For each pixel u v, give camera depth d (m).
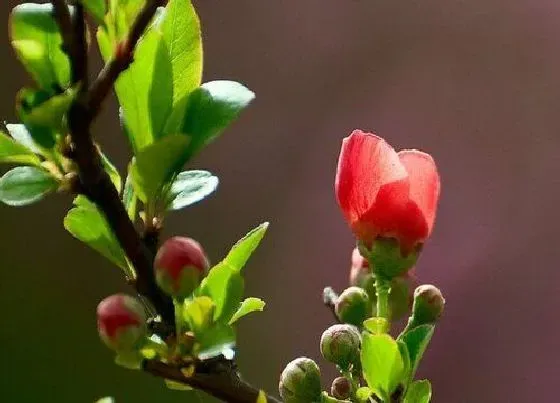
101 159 0.48
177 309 0.48
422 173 0.51
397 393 0.49
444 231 0.88
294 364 0.50
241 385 0.48
